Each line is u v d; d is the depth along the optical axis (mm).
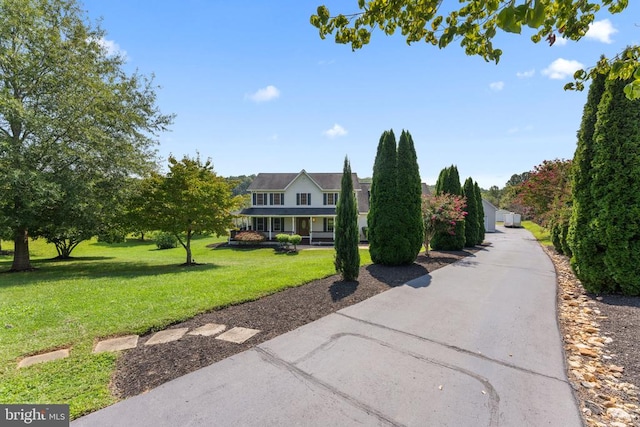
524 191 19609
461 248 13109
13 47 8680
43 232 11648
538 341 3512
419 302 5012
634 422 2113
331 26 2289
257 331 3799
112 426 2088
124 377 2730
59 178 8797
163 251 20594
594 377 2719
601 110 5086
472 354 3189
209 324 4051
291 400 2402
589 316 4332
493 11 1707
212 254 17969
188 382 2648
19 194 8141
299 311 4559
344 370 2865
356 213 6578
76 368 2887
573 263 5715
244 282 6238
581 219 5445
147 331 3812
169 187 11094
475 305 4871
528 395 2465
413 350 3283
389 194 8547
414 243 8617
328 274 7082
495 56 1927
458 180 14352
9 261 14352
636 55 1916
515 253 11836
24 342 3465
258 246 21438
